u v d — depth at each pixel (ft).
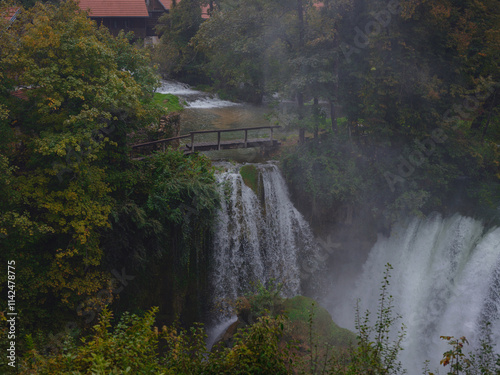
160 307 61.46
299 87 65.98
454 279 64.80
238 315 61.46
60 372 19.66
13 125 49.37
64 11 54.08
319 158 69.92
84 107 47.21
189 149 69.92
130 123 56.59
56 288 49.44
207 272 63.82
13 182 46.19
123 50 63.62
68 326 50.44
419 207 70.23
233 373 22.71
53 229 46.65
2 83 46.85
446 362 25.00
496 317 59.16
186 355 24.17
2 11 49.60
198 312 64.59
